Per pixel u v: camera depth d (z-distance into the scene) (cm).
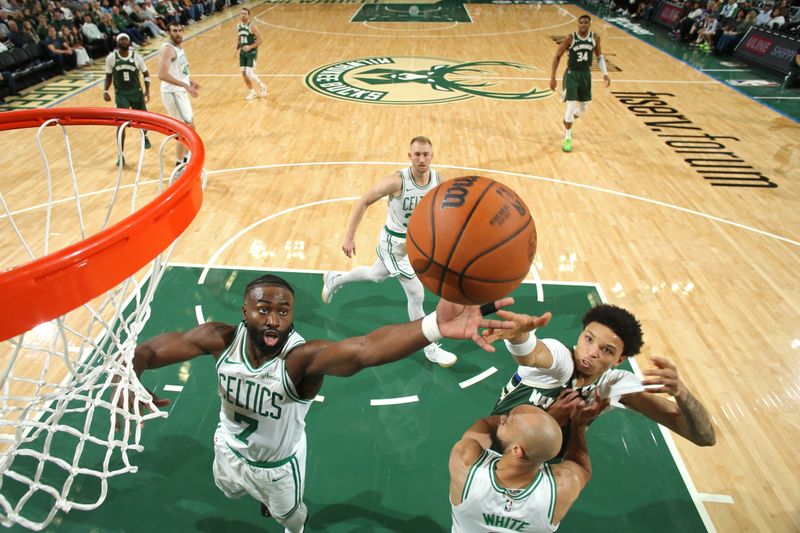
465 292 177
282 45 1499
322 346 216
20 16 1188
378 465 356
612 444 371
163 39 1575
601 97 1091
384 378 425
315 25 1784
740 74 1266
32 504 323
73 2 1420
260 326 218
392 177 398
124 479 342
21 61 1116
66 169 738
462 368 436
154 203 163
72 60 1265
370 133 891
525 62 1340
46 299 135
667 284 534
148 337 447
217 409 394
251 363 232
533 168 775
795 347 457
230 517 323
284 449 255
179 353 246
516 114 991
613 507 331
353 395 409
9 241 571
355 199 682
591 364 264
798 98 1095
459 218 173
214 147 823
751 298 516
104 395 398
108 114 273
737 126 944
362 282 529
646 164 794
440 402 404
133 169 739
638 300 511
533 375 280
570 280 537
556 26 1791
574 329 473
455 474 239
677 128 934
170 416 387
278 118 951
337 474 349
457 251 173
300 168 762
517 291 520
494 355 450
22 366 404
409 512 327
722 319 488
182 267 542
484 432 269
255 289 218
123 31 1471
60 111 277
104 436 369
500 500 232
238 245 584
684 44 1570
